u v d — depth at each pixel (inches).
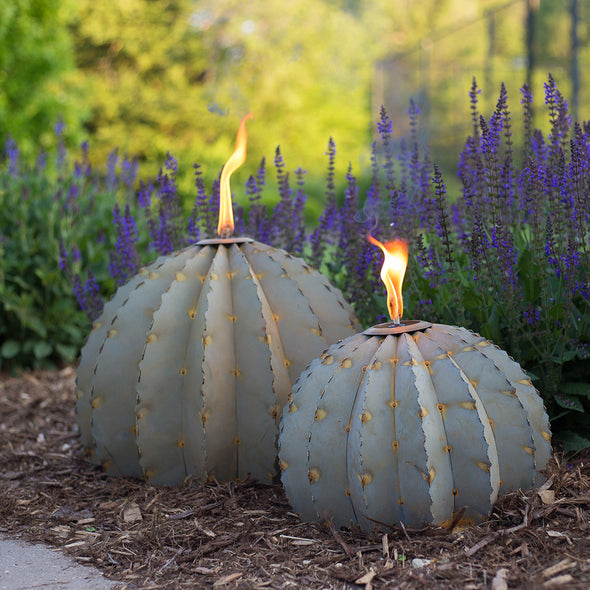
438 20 1176.8
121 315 142.4
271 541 115.6
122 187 314.8
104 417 142.9
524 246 155.8
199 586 104.7
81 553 118.6
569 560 99.6
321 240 187.8
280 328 138.3
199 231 193.8
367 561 105.3
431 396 110.4
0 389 241.8
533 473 114.1
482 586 96.0
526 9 451.5
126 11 853.8
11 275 270.5
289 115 908.6
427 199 169.2
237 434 135.3
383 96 753.6
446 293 152.1
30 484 152.3
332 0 1049.5
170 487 138.5
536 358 143.4
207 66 895.7
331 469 113.5
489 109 512.1
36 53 493.7
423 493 107.4
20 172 300.0
